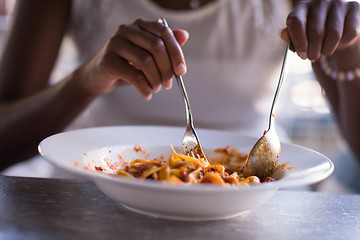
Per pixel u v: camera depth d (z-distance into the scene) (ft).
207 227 1.66
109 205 1.88
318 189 5.59
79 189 2.11
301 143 9.75
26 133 3.67
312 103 9.58
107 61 2.58
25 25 4.47
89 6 4.59
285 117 9.64
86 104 3.51
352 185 5.96
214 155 2.55
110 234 1.53
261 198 1.71
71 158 1.88
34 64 4.47
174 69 2.35
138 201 1.65
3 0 7.76
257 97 4.63
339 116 4.56
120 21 4.51
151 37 2.40
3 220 1.60
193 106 4.52
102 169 2.06
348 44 2.66
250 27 4.44
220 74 4.39
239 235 1.60
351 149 4.36
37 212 1.73
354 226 1.81
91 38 4.64
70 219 1.67
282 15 4.64
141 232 1.57
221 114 4.57
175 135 2.63
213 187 1.48
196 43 4.42
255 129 4.75
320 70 4.52
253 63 4.48
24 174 5.56
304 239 1.61
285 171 2.07
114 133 2.43
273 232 1.66
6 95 4.38
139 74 2.51
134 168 2.02
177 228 1.63
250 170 2.27
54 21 4.56
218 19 4.40
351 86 3.83
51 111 3.55
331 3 2.52
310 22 2.35
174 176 1.82
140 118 4.58
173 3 4.44
